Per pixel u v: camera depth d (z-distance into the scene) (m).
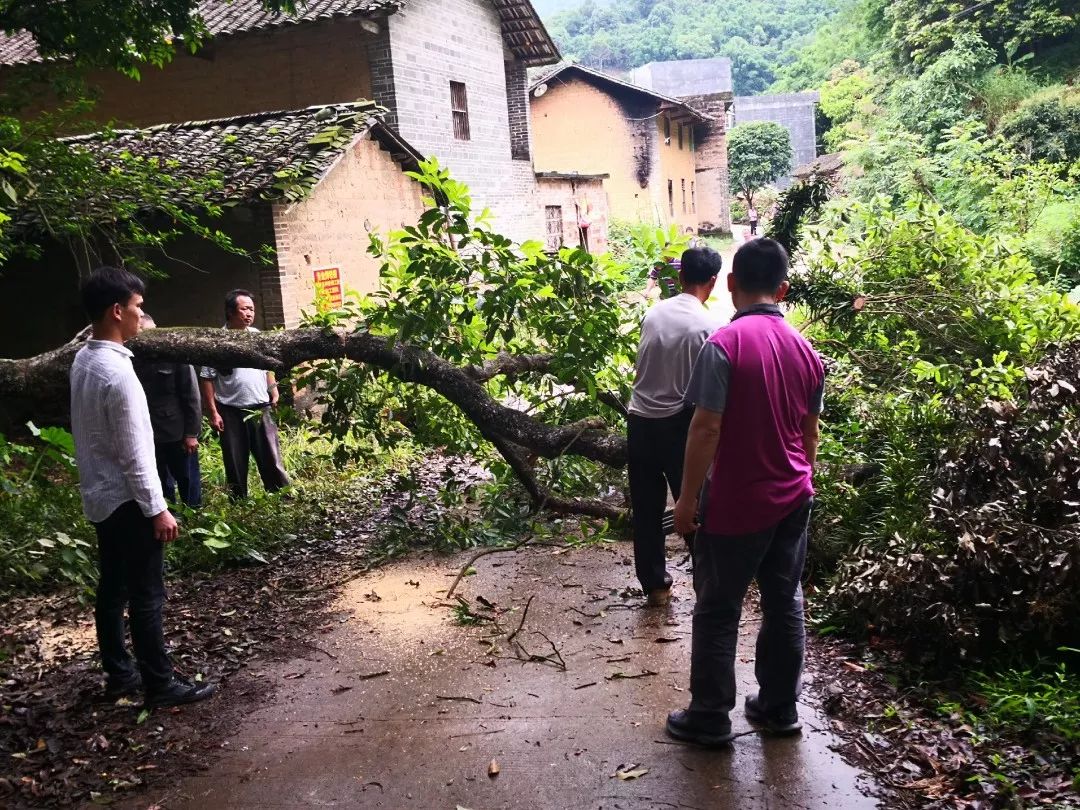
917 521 4.42
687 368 4.20
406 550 5.92
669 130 33.59
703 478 3.17
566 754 3.38
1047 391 4.47
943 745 3.24
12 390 4.97
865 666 3.89
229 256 10.75
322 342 5.58
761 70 89.62
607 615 4.67
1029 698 3.33
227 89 15.41
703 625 3.31
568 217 24.25
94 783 3.36
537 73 30.55
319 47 14.89
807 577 4.86
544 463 6.71
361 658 4.36
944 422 5.33
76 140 11.55
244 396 7.03
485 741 3.51
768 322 3.18
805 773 3.17
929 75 24.09
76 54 9.74
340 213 11.76
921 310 7.36
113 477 3.68
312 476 7.95
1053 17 24.39
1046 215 15.27
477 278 6.84
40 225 9.21
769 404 3.09
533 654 4.27
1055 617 3.57
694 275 4.35
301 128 11.67
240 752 3.54
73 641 4.70
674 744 3.39
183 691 3.96
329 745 3.55
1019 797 2.88
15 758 3.54
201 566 5.83
